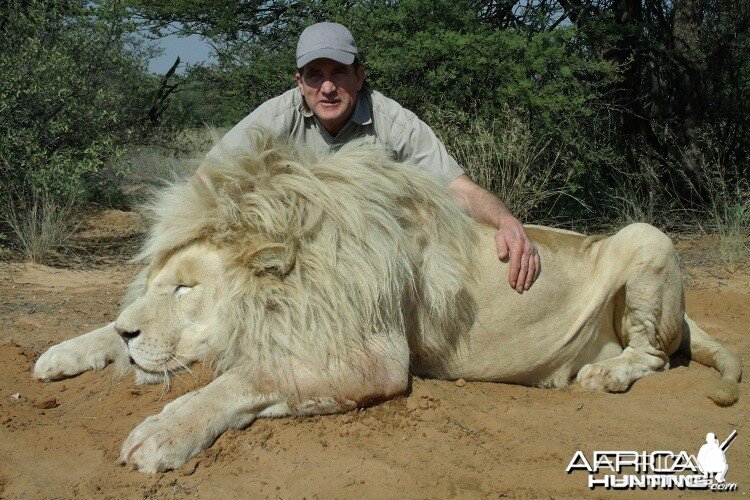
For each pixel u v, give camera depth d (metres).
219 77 12.23
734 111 12.63
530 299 4.44
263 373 3.68
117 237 10.47
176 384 4.12
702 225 10.78
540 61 10.16
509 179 9.69
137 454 3.35
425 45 9.91
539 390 4.47
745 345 5.51
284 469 3.35
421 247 4.19
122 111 11.65
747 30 11.98
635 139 12.32
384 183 4.10
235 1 12.05
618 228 10.77
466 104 10.35
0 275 7.56
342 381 3.72
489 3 12.55
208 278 3.89
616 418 3.97
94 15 11.41
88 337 4.61
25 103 9.70
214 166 3.99
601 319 4.73
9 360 4.69
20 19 10.28
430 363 4.36
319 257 3.79
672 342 4.77
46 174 9.06
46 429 3.75
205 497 3.14
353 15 10.92
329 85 4.66
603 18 11.75
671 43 12.56
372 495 3.12
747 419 4.00
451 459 3.43
